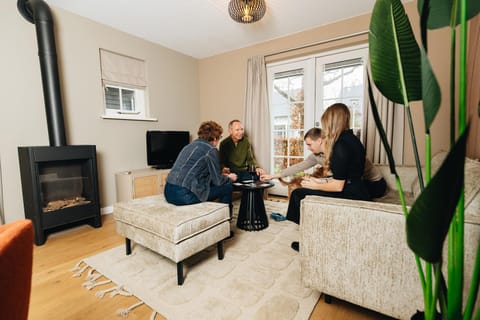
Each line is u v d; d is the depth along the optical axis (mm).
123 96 3105
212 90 3971
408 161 2539
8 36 2102
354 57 2811
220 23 2791
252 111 3469
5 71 2100
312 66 3094
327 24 2871
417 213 456
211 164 1744
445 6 610
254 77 3420
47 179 2197
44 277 1479
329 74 3000
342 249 1029
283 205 2943
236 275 1459
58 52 2398
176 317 1123
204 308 1178
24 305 492
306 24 2871
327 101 3041
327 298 1192
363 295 1001
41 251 1845
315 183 1477
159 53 3406
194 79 4004
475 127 1634
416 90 629
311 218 1096
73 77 2521
